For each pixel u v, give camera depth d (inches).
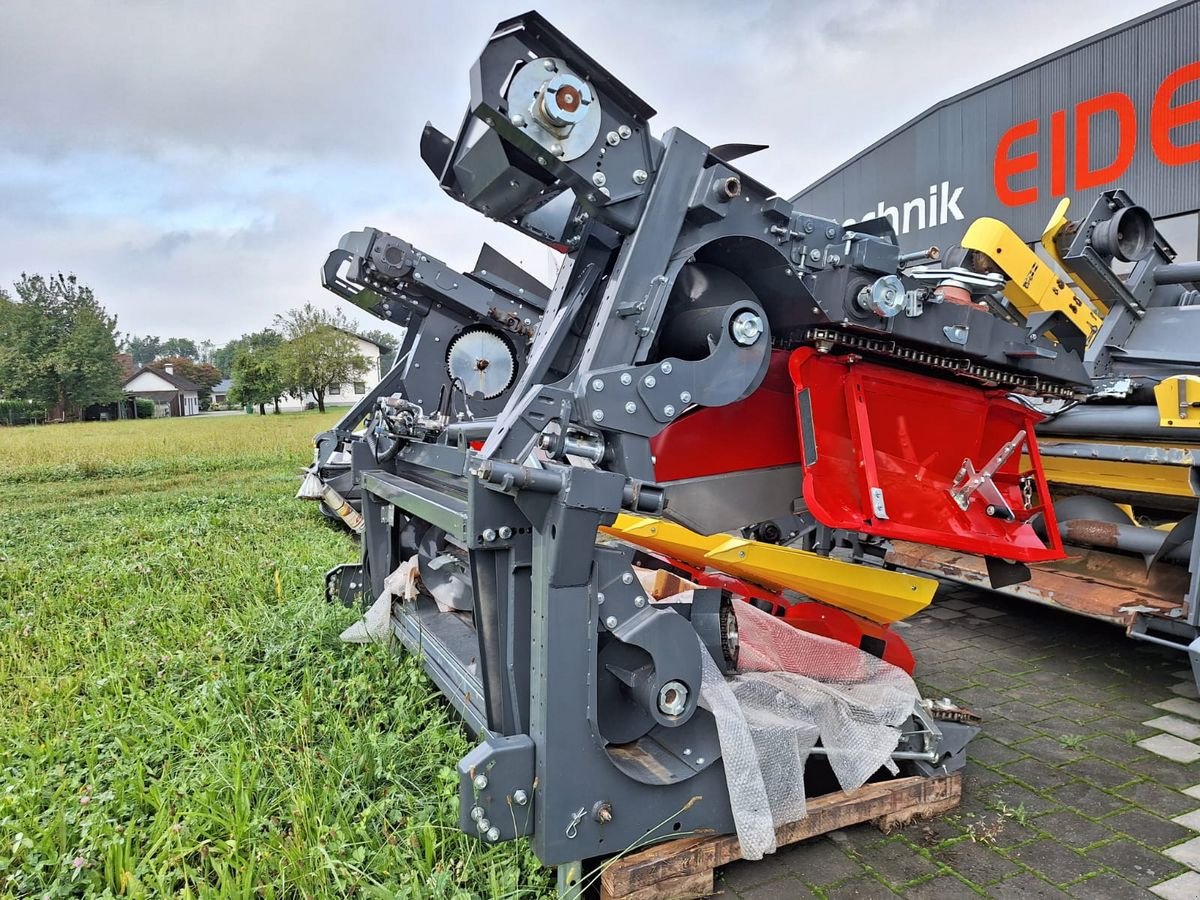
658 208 86.7
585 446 83.1
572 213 113.7
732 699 93.8
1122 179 293.9
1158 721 140.8
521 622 86.4
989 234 143.4
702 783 89.0
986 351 113.0
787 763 94.3
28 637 168.1
